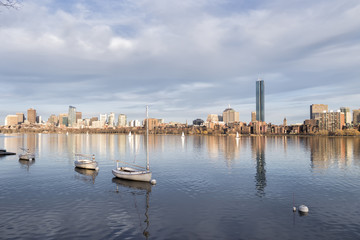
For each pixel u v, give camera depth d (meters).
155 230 28.44
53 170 67.19
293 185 49.75
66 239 26.11
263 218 32.09
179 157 101.44
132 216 32.78
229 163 82.25
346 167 73.06
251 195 42.56
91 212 34.22
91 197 41.47
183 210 35.12
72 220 31.25
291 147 161.62
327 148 151.00
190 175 60.47
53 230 28.25
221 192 44.50
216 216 32.78
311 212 34.28
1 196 41.69
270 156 104.75
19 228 28.73
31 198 40.56
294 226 29.62
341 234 27.55
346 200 39.69
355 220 31.41
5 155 103.56
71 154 111.00
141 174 52.66
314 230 28.53
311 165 77.38
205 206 36.81
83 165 69.19
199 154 114.25
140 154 114.62
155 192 44.59
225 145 186.38
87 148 150.62
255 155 108.94
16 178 56.53
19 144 188.12
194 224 30.19
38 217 32.16
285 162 84.81
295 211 34.62
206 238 26.53
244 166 75.25
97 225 29.77
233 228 29.03
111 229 28.66
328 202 38.66
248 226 29.61
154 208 35.97
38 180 54.38
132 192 44.59
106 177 57.78
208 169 69.56
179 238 26.52
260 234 27.53
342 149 142.38
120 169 59.09
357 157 100.31
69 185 49.78
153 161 88.19
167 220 31.39
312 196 41.91
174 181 53.62
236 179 55.59
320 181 53.47
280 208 35.94
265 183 51.56
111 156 105.88
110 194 43.25
